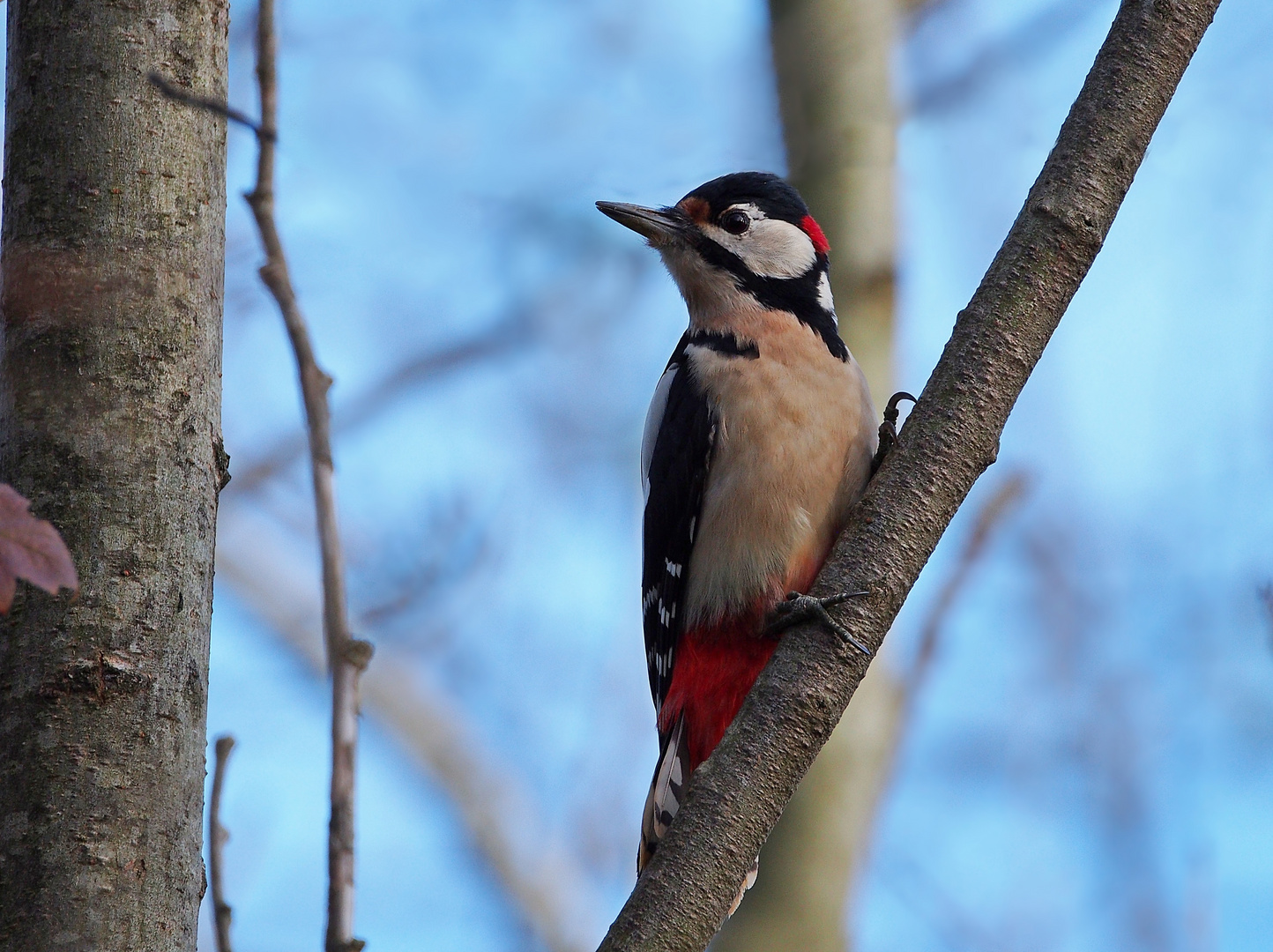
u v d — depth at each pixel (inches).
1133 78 302.0
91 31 252.1
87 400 239.8
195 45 258.5
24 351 241.1
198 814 238.4
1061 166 301.7
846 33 486.3
